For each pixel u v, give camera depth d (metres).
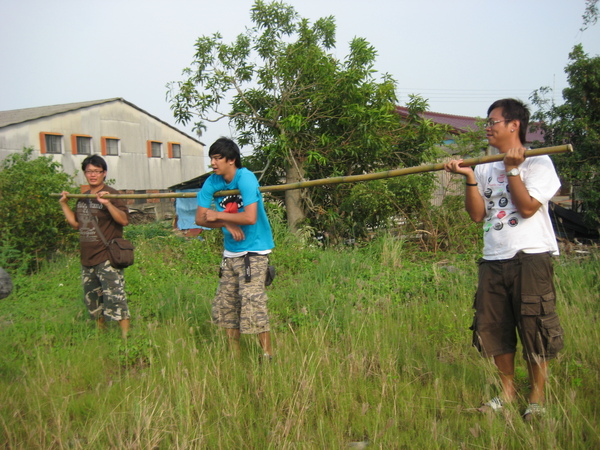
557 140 10.36
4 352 4.01
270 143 9.28
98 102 19.64
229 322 3.89
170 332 4.21
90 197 4.34
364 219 8.98
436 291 5.55
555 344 2.81
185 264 7.62
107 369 3.81
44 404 3.10
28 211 7.64
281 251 7.56
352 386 3.19
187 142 23.62
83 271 4.47
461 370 3.46
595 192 9.54
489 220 3.04
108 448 2.59
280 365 3.40
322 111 9.59
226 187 3.84
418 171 3.12
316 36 9.80
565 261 6.61
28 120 17.34
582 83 10.05
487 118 3.00
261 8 9.53
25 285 6.41
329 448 2.61
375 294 5.39
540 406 2.79
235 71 9.89
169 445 2.57
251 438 2.71
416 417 2.86
